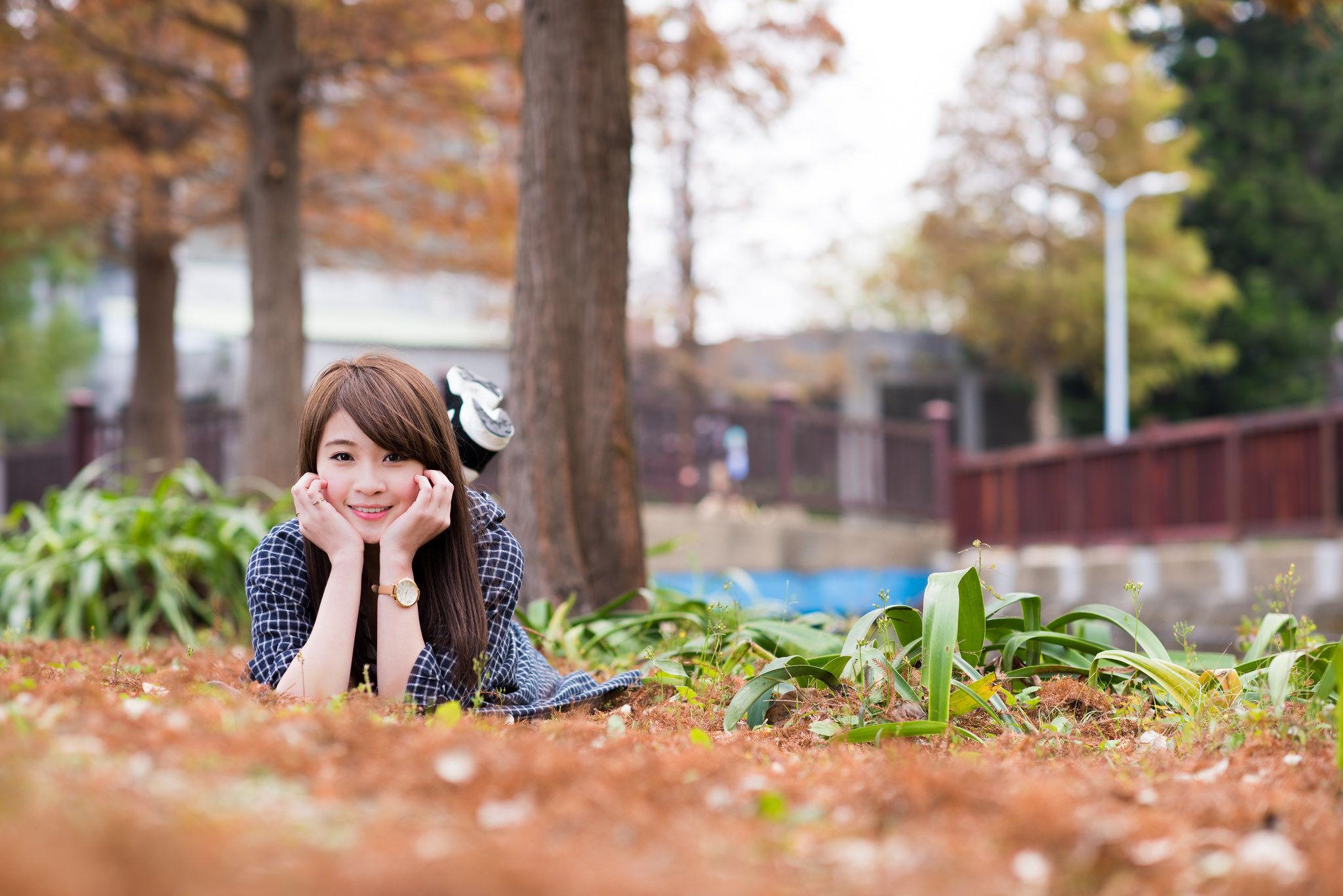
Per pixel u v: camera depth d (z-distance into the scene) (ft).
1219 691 8.99
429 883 3.72
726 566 45.73
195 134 34.78
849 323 80.07
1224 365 86.53
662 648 12.71
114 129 33.30
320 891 3.58
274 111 28.68
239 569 19.45
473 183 34.12
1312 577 35.45
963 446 87.76
